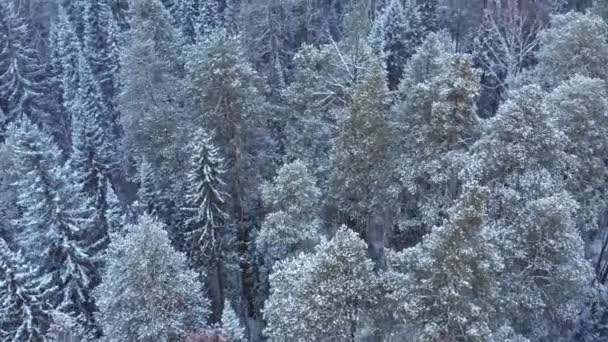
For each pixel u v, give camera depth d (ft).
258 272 120.88
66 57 186.60
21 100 176.55
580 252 83.10
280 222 99.66
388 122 101.65
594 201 97.55
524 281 80.53
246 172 120.67
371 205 104.99
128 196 157.48
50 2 223.10
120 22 195.83
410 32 161.58
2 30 174.19
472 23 170.09
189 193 115.03
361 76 125.80
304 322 74.18
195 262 114.42
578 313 92.43
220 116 115.34
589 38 116.26
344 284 72.23
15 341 94.48
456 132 92.38
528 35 144.05
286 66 167.12
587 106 98.68
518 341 72.95
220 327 98.17
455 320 66.23
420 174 96.32
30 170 106.73
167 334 93.30
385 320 74.74
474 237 66.08
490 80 147.84
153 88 128.47
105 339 96.63
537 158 85.25
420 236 107.24
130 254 90.48
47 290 100.17
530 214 80.28
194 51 120.88
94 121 156.04
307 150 123.75
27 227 112.27
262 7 155.63
